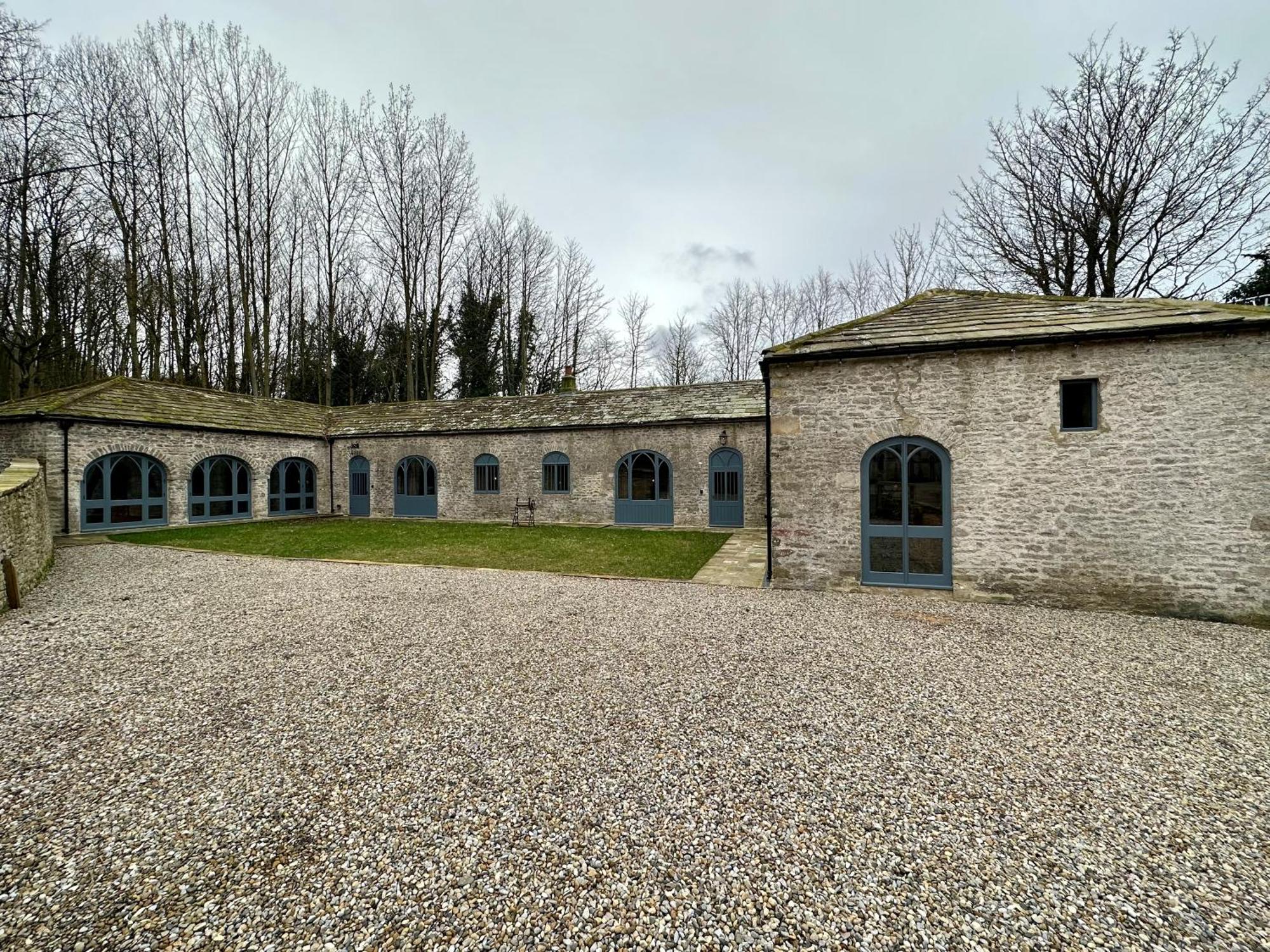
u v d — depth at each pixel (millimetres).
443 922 2059
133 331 21859
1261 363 5910
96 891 2197
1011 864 2375
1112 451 6457
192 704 3988
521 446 18125
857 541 7539
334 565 9844
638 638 5566
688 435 16219
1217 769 3156
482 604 6973
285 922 2049
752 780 3027
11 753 3281
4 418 13273
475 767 3158
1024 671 4656
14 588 6539
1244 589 6004
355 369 29391
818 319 34125
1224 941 1975
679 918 2086
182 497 15953
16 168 17328
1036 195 16719
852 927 2047
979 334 7004
